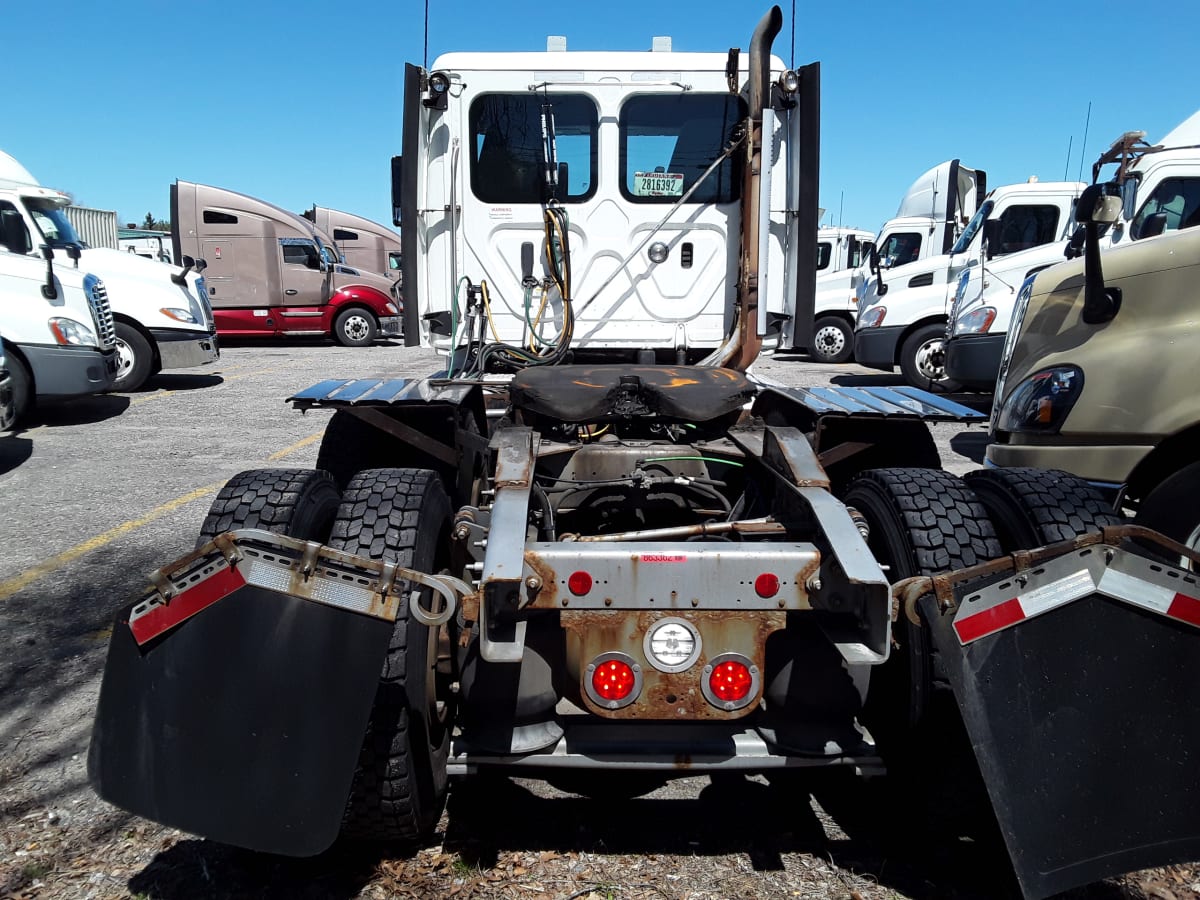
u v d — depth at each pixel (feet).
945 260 41.96
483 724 8.34
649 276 16.20
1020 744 7.18
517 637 7.63
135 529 19.69
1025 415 14.69
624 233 16.15
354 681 7.16
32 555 17.98
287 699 7.11
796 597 7.77
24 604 15.44
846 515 8.17
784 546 8.00
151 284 39.29
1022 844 7.04
